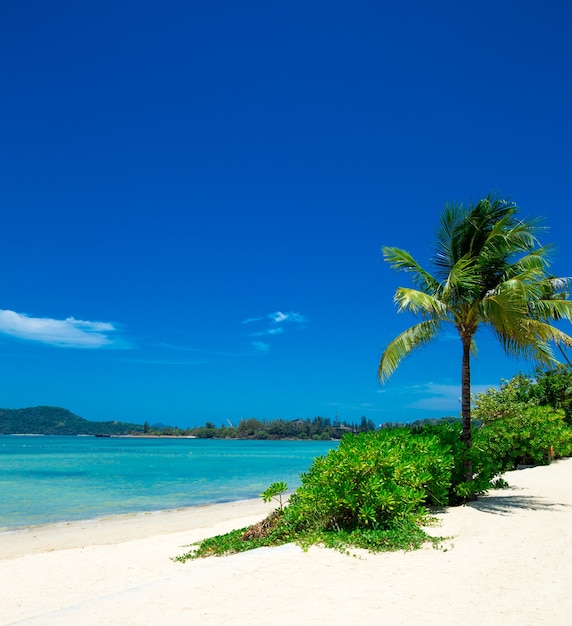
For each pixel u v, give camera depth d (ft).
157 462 202.80
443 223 48.93
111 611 20.52
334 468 34.96
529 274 43.45
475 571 25.20
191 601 21.36
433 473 41.75
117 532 57.47
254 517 63.87
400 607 20.30
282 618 19.26
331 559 27.43
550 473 71.41
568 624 18.52
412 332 48.67
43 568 38.40
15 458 226.58
